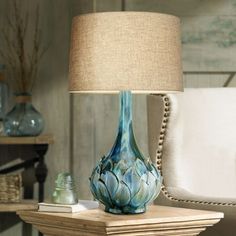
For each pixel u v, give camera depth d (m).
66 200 2.38
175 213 2.33
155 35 2.22
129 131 2.36
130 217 2.22
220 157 3.06
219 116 3.09
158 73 2.21
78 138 3.97
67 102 4.01
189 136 3.02
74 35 2.31
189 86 3.99
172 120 2.89
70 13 4.00
